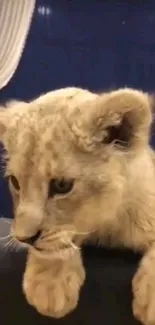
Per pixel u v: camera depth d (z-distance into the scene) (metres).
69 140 0.31
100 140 0.31
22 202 0.31
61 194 0.31
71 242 0.32
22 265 0.34
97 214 0.32
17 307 0.34
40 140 0.31
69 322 0.33
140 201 0.35
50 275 0.33
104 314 0.33
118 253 0.37
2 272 0.34
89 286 0.33
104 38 1.14
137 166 0.34
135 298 0.32
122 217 0.35
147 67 1.14
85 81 1.15
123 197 0.34
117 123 0.31
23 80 1.14
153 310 0.31
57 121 0.32
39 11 1.13
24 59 1.14
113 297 0.33
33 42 1.14
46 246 0.31
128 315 0.33
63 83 1.15
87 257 0.36
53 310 0.32
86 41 1.14
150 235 0.36
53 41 1.14
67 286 0.33
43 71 1.15
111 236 0.36
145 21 1.14
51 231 0.31
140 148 0.32
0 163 0.39
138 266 0.34
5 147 0.34
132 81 1.14
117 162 0.32
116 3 1.13
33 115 0.33
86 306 0.33
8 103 0.38
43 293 0.33
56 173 0.31
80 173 0.31
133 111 0.31
